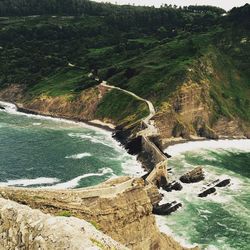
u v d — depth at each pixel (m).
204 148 132.12
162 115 138.75
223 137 148.00
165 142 133.62
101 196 51.97
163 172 90.94
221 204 81.19
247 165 113.81
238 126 154.00
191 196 84.81
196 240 66.38
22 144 114.94
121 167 101.62
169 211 75.06
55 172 91.81
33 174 89.00
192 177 92.00
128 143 117.75
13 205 15.85
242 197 85.81
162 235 58.78
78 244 13.23
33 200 46.81
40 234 14.14
